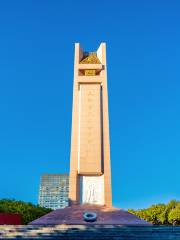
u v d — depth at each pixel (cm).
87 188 4394
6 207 5997
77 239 2775
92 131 4628
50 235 2797
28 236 2783
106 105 4825
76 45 5309
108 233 2850
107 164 4469
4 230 2861
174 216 7781
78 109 4797
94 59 5256
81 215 3712
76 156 4509
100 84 4969
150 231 2883
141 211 8819
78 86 4953
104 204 4259
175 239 2808
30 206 6594
